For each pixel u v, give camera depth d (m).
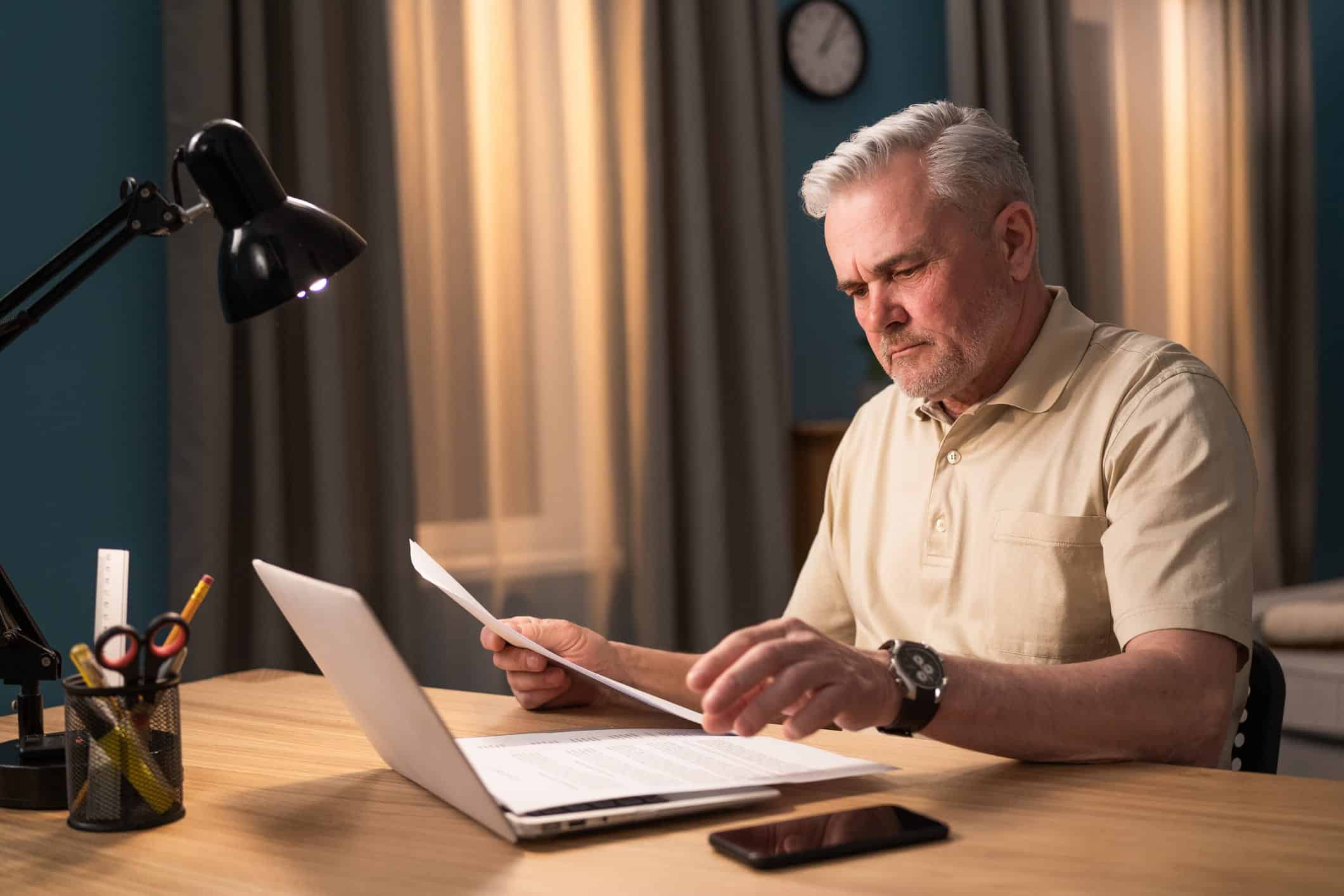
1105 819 0.78
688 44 3.09
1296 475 4.49
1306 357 4.48
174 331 2.32
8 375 2.24
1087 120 3.99
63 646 2.31
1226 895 0.65
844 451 1.61
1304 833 0.74
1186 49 4.21
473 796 0.77
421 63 2.70
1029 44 3.73
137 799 0.81
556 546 2.89
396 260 2.58
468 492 2.75
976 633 1.38
